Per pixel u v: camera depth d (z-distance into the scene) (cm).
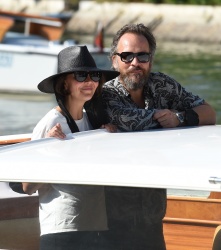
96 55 3534
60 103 884
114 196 693
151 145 758
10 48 3638
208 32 6906
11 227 736
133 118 923
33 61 3628
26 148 754
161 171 662
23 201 730
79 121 909
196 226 851
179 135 823
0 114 3262
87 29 7675
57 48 3638
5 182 706
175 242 837
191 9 7194
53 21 4016
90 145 763
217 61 5219
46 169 688
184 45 6600
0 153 734
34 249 728
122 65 970
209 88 3931
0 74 3678
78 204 703
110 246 700
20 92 3672
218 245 773
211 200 872
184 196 855
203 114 980
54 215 714
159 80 998
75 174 680
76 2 8031
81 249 704
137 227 698
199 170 657
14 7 8544
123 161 689
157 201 703
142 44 964
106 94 964
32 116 3234
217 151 726
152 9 7425
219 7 7144
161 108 1005
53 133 805
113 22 7575
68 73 891
